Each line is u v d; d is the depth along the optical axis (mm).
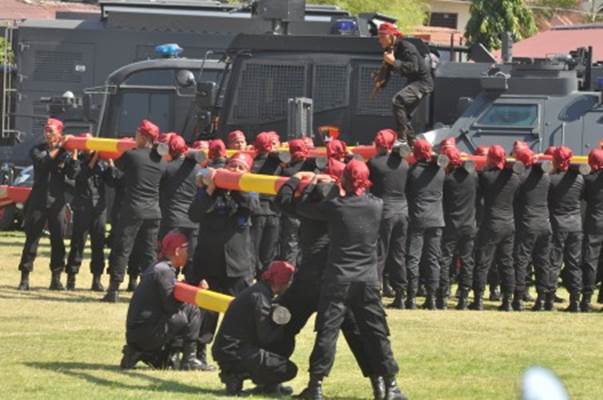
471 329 41656
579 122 56625
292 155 43531
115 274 45812
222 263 33438
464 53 69438
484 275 48250
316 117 60562
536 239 48438
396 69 51375
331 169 29656
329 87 60406
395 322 43000
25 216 49344
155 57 78312
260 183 31328
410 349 36938
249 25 77250
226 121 61125
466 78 61094
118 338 37062
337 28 63656
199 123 61438
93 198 49375
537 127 56875
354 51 60312
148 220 45469
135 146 45469
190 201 44594
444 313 46438
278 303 29219
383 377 28188
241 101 61000
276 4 64312
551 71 57281
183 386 29781
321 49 60562
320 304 28109
